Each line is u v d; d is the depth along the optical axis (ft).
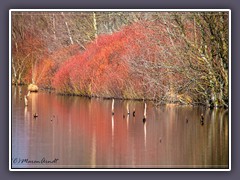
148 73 192.34
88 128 157.07
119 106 194.08
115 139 144.46
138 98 200.75
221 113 171.22
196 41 183.42
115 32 207.72
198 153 132.26
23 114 176.86
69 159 130.11
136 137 146.82
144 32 194.70
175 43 187.11
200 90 183.52
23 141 142.61
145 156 130.93
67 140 143.84
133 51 199.00
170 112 181.16
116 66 206.28
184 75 185.06
